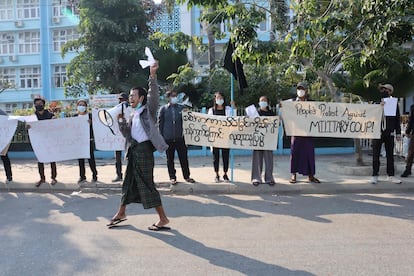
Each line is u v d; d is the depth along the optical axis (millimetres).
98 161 12477
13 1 32406
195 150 13148
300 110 7773
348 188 7684
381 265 4117
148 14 20297
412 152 8258
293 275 3900
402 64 11688
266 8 9844
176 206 6738
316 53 9281
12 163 12375
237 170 9914
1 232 5457
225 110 8156
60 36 32000
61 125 8141
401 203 6719
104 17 18531
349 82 12945
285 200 7074
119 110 6684
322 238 4996
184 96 16188
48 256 4523
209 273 3973
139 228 5520
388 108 7805
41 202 7238
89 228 5574
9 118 8195
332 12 8281
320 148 13227
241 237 5082
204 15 9844
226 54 8805
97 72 18625
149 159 5242
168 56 16641
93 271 4078
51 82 32156
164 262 4281
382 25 7555
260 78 15008
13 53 32594
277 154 12961
